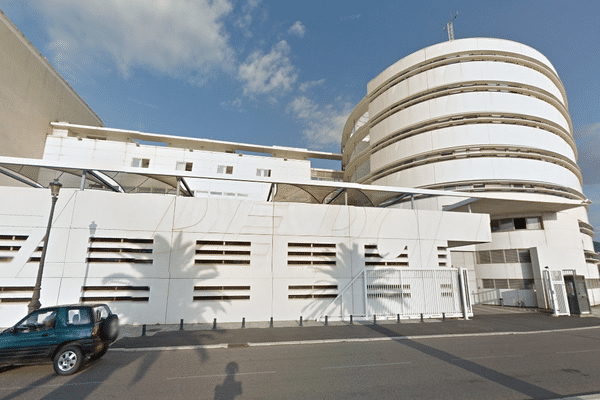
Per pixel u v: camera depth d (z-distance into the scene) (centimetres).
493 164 2720
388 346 1046
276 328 1388
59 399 583
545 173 2766
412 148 3084
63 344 750
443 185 2816
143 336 1198
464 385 646
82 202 1516
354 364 816
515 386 639
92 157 3081
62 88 3459
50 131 3297
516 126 2833
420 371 749
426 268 1791
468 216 2030
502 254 2725
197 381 684
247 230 1666
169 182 1998
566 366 795
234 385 655
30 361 732
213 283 1572
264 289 1622
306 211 1766
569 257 2591
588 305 1994
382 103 3594
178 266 1552
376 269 1758
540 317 1848
